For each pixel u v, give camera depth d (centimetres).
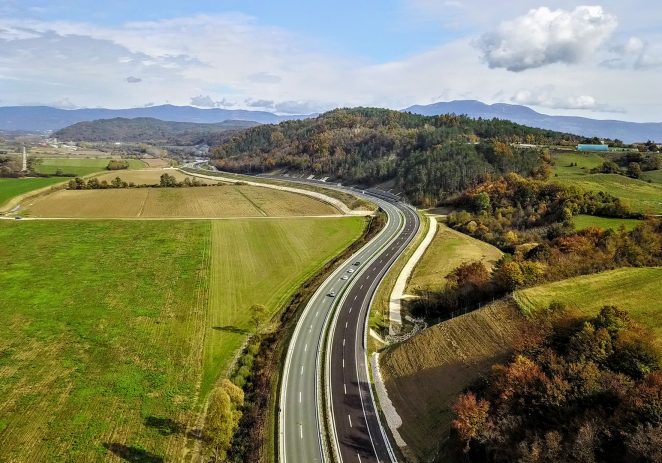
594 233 10431
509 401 5538
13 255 12431
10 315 9006
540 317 7162
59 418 6241
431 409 6506
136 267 11788
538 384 5525
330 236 15462
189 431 6181
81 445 5791
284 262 12750
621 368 5441
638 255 9031
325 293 10725
